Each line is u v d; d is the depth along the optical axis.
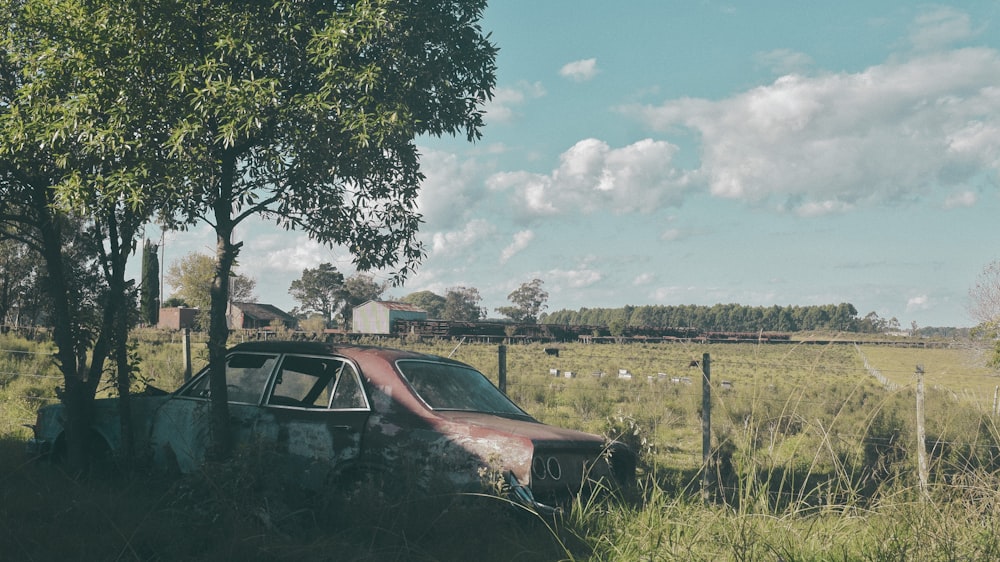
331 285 139.62
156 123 6.89
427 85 7.68
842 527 5.59
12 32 7.32
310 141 7.11
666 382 30.56
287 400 6.81
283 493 6.04
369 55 7.51
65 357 7.81
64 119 6.52
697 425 15.93
